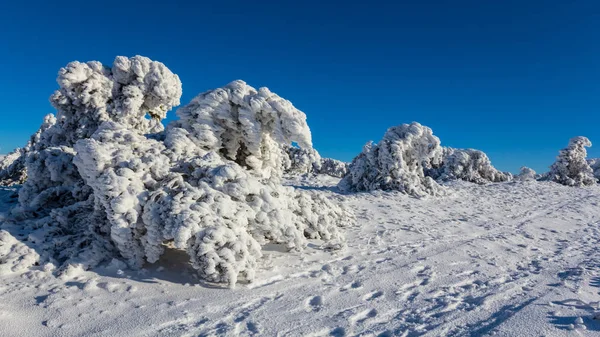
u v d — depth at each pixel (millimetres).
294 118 8023
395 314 4297
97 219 5605
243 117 8188
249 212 5488
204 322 3869
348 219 8828
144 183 5492
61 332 3525
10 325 3545
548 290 5254
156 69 9961
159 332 3635
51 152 7793
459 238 8336
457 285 5352
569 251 7828
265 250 6266
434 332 3873
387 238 7852
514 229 9805
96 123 9758
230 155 8586
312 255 6293
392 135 14898
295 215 6871
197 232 4773
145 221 4980
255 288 4809
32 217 6531
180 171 6258
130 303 4164
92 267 4918
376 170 14812
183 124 8359
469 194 15797
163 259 5395
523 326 4012
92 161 5434
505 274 5980
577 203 15164
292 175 20984
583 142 23250
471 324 4078
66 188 7332
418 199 13500
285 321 3986
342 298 4672
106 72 10281
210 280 4805
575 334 3867
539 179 25594
